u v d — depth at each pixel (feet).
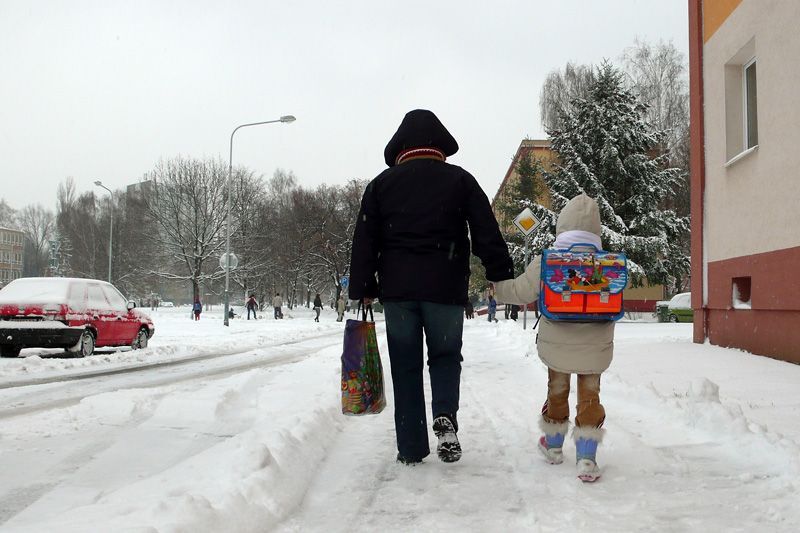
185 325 103.24
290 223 203.92
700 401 17.43
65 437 16.76
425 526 10.16
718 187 37.19
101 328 45.11
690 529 10.00
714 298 37.50
